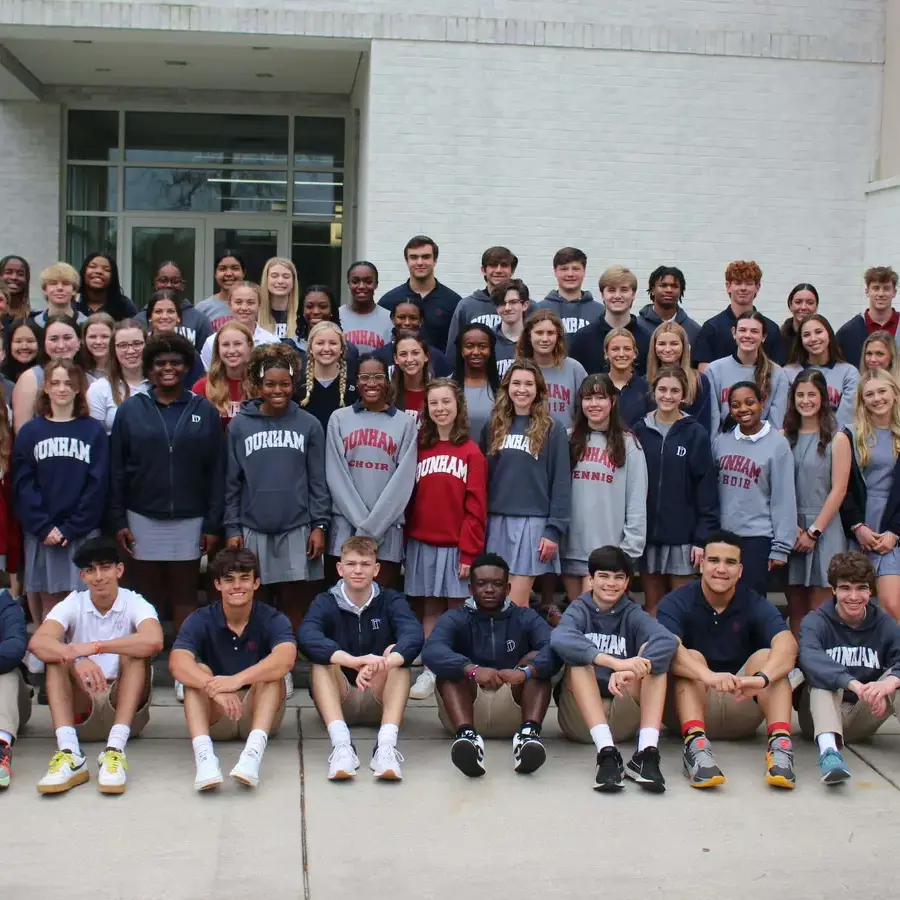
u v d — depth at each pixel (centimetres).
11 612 549
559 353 708
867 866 458
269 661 546
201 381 699
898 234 1017
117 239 1266
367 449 659
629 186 1044
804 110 1053
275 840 470
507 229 1039
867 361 725
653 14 1039
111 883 431
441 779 539
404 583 691
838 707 570
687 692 566
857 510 679
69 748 527
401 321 757
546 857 460
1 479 646
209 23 1018
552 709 659
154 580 661
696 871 451
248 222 1274
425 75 1027
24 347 709
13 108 1228
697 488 679
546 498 665
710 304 1057
